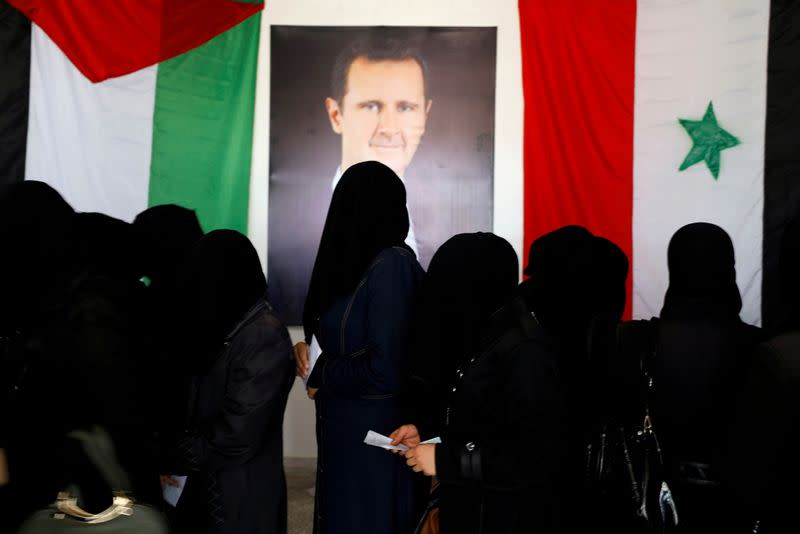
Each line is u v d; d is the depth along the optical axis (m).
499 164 4.38
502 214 4.39
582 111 4.21
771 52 4.06
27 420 1.41
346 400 2.06
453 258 1.73
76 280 1.57
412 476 2.08
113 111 4.23
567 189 4.22
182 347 1.93
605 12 4.18
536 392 1.54
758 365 1.41
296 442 4.43
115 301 1.55
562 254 2.33
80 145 4.22
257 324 1.95
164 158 4.27
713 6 4.10
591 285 2.29
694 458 1.77
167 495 1.96
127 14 4.22
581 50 4.20
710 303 1.87
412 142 4.36
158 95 4.25
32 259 1.52
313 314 2.14
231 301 1.95
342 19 4.37
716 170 4.11
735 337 1.81
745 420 1.42
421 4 4.37
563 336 2.21
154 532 1.42
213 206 4.30
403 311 2.00
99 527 1.38
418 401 1.92
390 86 4.36
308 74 4.37
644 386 1.90
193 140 4.29
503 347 1.61
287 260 4.41
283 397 2.02
